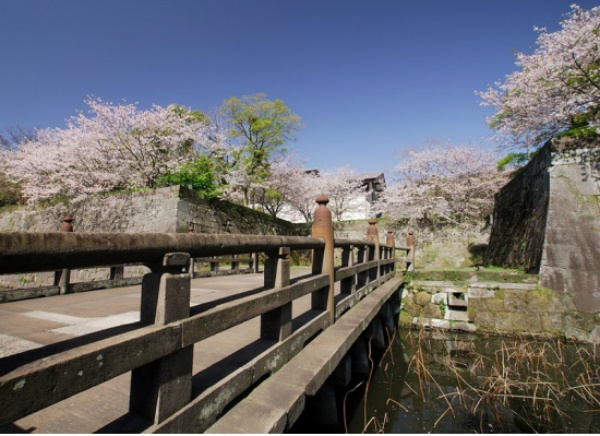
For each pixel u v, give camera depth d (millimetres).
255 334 2646
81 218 10289
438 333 6977
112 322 2994
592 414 3561
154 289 1253
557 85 7066
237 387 1626
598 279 6098
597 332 5891
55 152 10664
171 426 1205
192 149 12695
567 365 5016
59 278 4828
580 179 6691
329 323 3074
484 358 5500
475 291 7012
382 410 3816
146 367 1231
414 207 15203
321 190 20000
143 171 10734
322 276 2951
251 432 1390
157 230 8789
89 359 929
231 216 10977
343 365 3615
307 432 2943
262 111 14727
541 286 6531
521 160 14289
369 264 5125
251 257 9789
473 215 14562
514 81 8023
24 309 3602
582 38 6496
